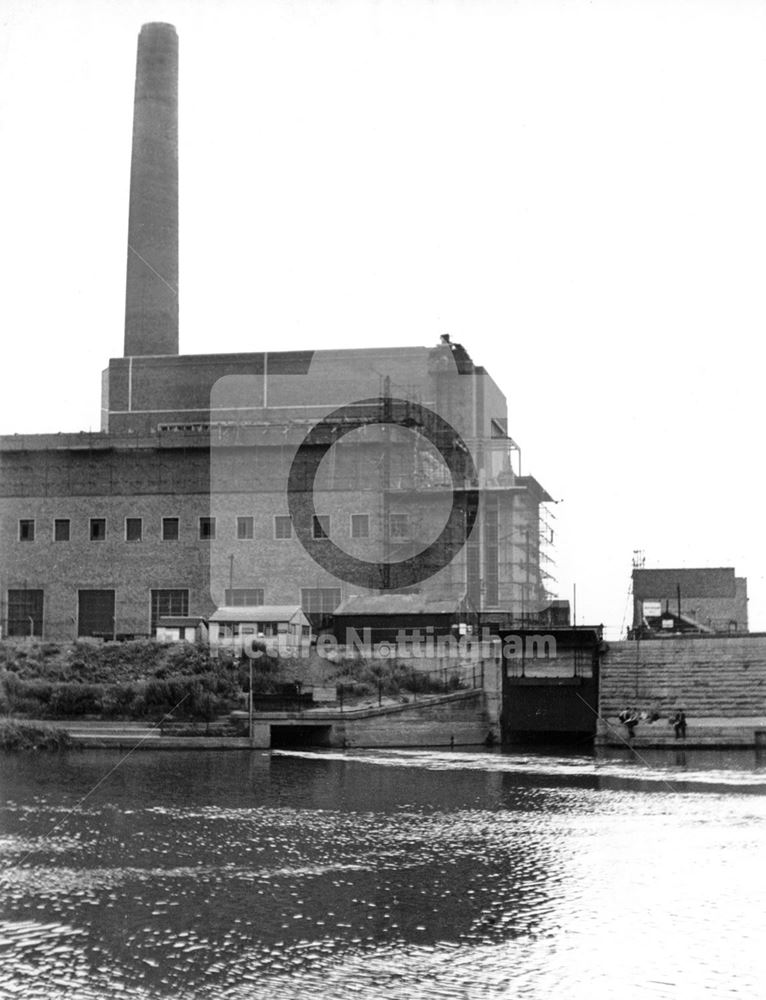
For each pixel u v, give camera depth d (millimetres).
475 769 48094
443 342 92188
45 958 22297
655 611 92625
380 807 38219
